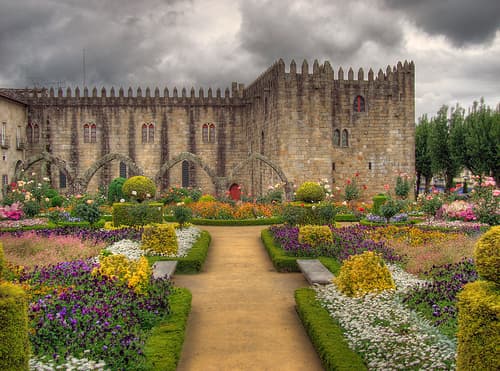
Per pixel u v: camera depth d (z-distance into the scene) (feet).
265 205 122.21
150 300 39.91
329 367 31.07
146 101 188.14
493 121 169.99
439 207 104.88
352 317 37.19
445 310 34.83
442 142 192.95
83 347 30.40
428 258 55.72
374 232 80.89
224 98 189.88
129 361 29.04
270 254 71.10
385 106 156.76
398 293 41.16
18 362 25.09
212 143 189.67
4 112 169.48
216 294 52.95
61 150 187.83
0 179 165.17
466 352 24.86
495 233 26.84
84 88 187.73
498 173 170.60
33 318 33.71
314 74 147.02
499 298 24.53
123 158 138.51
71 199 126.82
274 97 149.59
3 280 42.34
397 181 137.80
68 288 41.65
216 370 33.81
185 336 39.93
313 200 104.53
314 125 147.13
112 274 45.47
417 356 28.94
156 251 66.49
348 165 155.12
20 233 75.56
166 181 188.44
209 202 123.34
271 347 37.78
